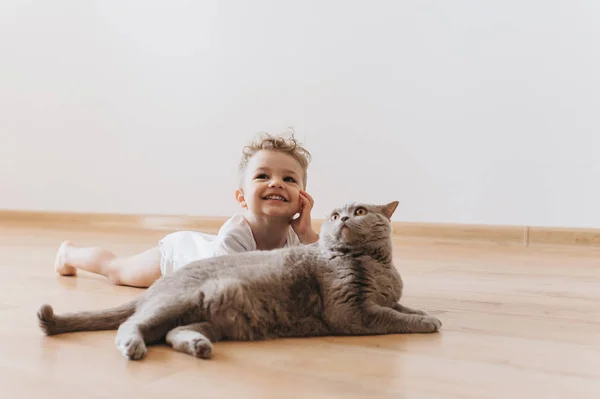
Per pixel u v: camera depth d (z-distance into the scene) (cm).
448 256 290
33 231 383
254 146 177
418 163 355
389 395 93
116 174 421
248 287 122
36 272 222
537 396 95
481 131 342
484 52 338
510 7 332
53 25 429
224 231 169
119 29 412
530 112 334
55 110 434
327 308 128
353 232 130
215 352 114
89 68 421
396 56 353
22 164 447
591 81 321
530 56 331
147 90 408
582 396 95
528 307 170
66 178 436
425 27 346
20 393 92
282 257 130
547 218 337
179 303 118
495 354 119
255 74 382
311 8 367
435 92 348
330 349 119
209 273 125
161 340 120
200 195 400
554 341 131
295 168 175
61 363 107
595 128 323
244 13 382
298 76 373
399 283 139
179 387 95
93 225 424
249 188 171
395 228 361
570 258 289
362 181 366
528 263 269
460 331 138
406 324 132
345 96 364
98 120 423
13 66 441
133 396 91
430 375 104
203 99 394
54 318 125
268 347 120
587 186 327
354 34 359
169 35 400
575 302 179
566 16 323
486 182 344
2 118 447
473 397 94
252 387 95
